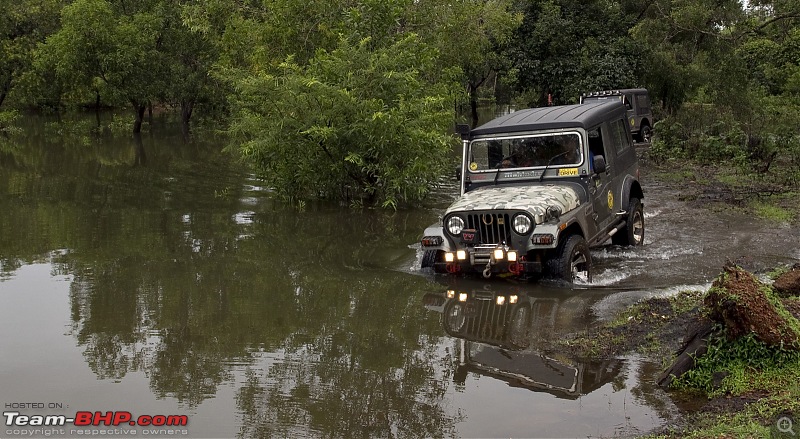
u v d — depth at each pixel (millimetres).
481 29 23484
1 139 29422
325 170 14391
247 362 6277
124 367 6172
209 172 19125
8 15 40125
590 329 6797
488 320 7285
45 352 6543
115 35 30250
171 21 32156
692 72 28078
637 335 6500
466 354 6395
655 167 19266
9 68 40562
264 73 15992
